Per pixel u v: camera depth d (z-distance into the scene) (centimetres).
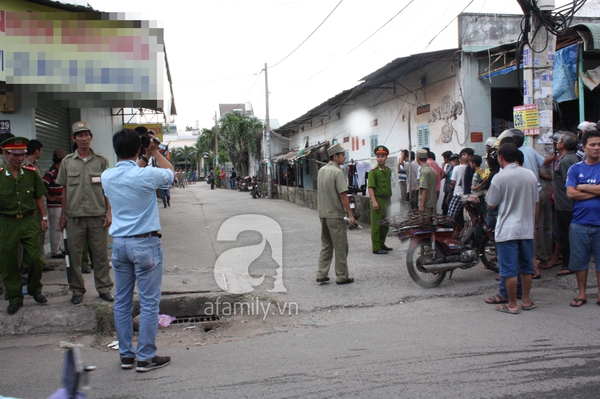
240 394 369
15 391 389
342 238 670
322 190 672
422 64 1288
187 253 928
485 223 705
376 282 687
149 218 423
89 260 804
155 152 441
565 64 925
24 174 552
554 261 719
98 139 1229
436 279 664
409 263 650
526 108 736
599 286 561
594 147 549
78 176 562
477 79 1157
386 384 377
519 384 369
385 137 1591
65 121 1005
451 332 492
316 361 431
